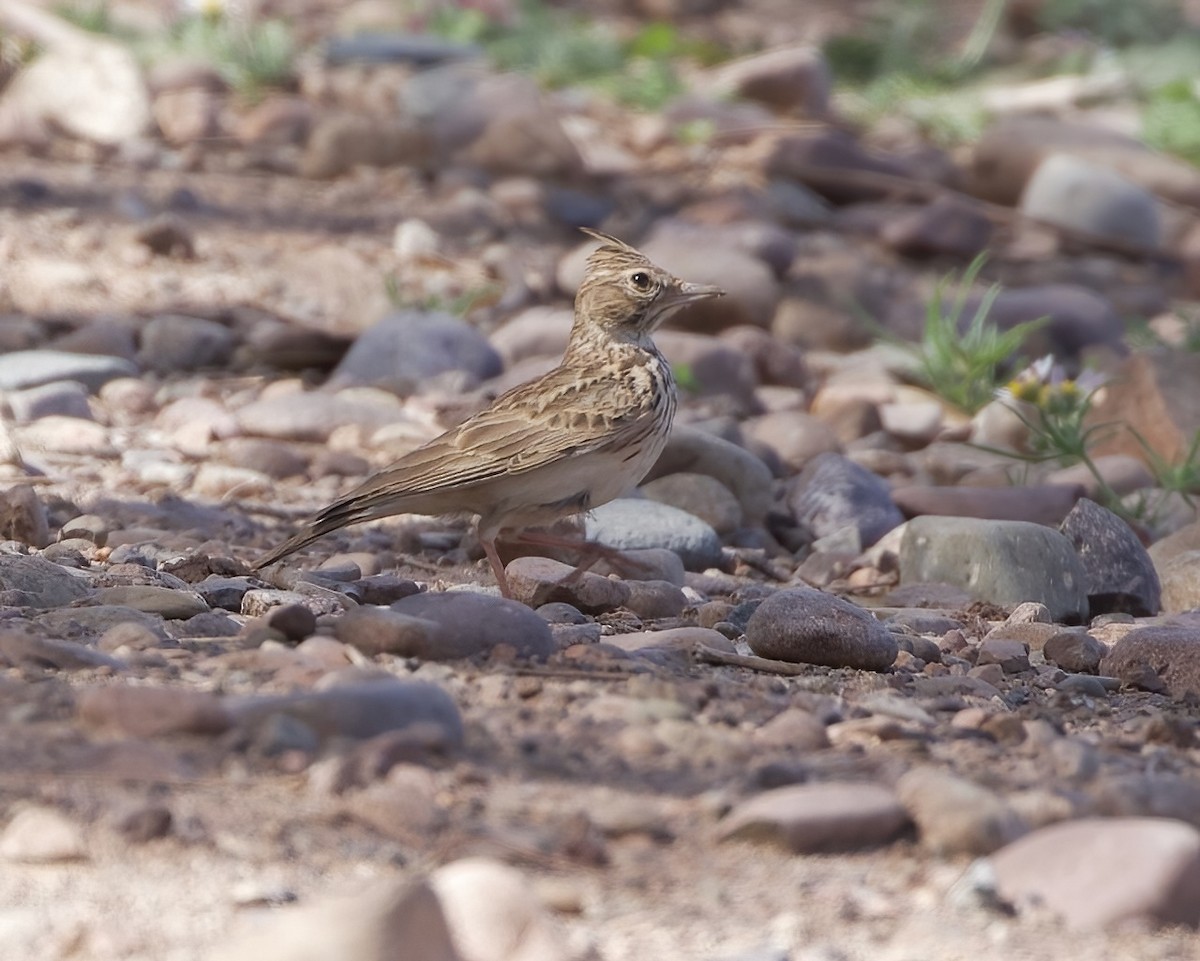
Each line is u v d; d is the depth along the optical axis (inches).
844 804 235.0
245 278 756.6
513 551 453.1
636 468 396.2
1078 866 221.0
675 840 235.1
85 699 258.8
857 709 297.6
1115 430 622.5
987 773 264.7
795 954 203.5
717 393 671.1
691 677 318.7
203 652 309.1
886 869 229.3
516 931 199.5
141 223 804.6
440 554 473.7
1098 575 451.5
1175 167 1030.4
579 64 1173.1
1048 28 1370.6
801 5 1455.5
